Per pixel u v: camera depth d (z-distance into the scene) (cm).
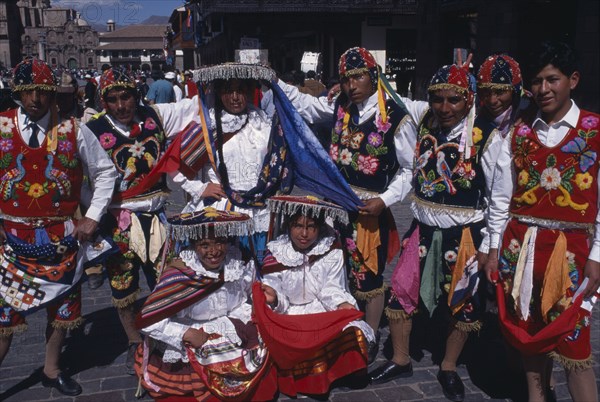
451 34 1599
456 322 353
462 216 344
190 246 344
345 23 1869
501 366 388
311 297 366
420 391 358
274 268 357
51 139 321
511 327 302
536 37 1258
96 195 346
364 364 353
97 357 400
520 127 295
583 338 287
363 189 389
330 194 388
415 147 369
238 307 359
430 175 352
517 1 1242
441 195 347
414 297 361
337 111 399
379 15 1862
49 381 358
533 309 301
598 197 278
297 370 347
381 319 467
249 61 382
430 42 1639
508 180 308
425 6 1655
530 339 288
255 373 334
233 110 387
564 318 277
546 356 307
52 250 329
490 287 352
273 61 2644
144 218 378
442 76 332
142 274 571
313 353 344
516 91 333
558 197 282
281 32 1866
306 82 1109
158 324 329
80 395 352
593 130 272
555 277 284
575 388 294
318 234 363
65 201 332
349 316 342
